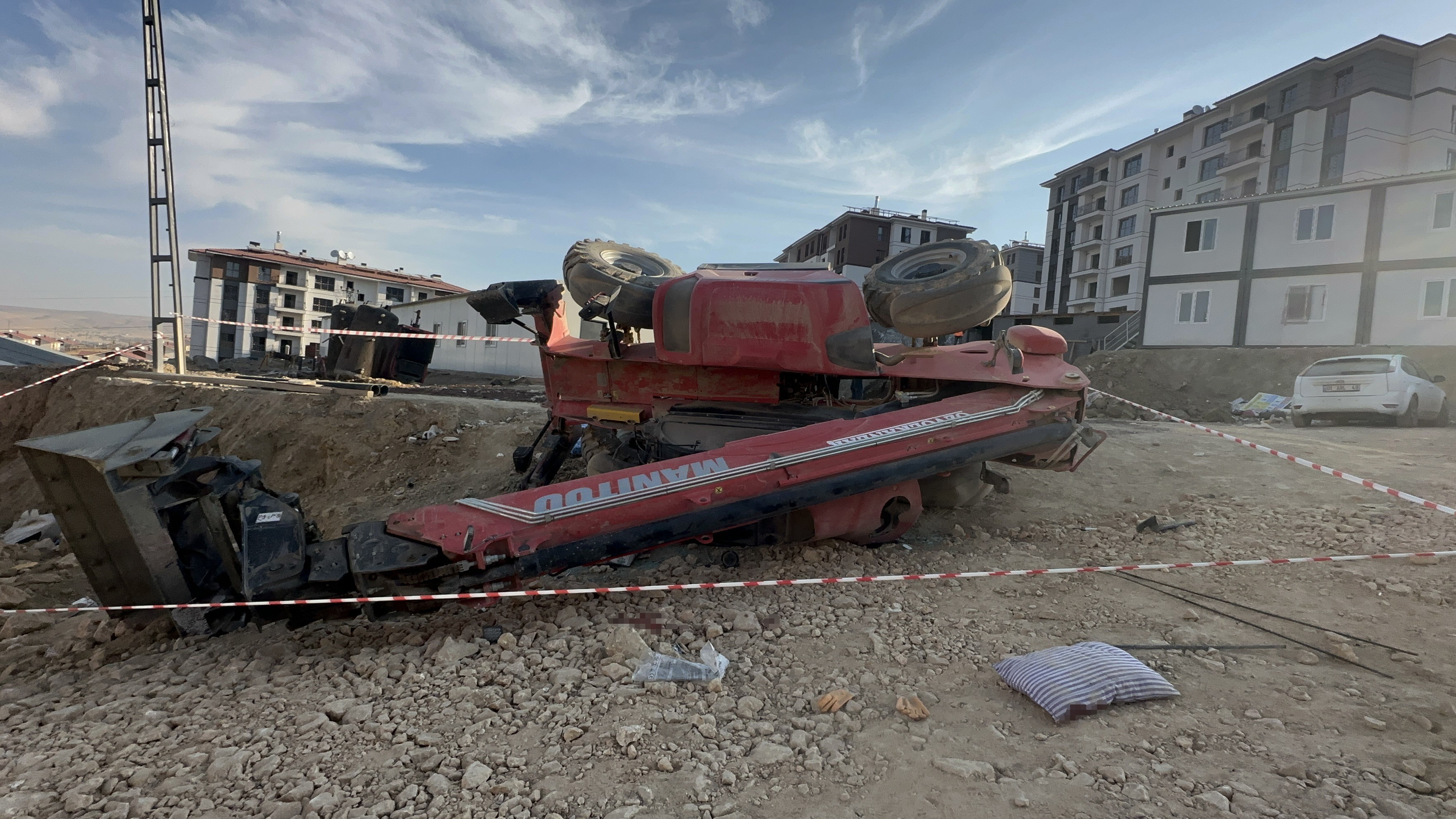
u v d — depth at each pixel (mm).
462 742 2732
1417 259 20969
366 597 3738
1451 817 2033
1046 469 5719
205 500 3889
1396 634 3395
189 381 13633
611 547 4152
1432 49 37438
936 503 5766
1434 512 5379
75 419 13617
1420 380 11039
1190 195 50562
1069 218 63188
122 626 4223
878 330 7508
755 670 3318
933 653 3404
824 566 4855
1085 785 2299
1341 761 2367
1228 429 11078
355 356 16641
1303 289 23047
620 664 3338
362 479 10477
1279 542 4980
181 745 2793
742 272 7012
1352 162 38875
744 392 6324
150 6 14070
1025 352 5637
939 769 2438
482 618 4113
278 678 3414
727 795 2361
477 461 10266
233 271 65750
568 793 2379
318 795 2387
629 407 6836
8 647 4828
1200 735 2578
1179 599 4023
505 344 27422
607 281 6484
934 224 67000
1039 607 3967
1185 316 25844
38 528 10070
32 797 2418
